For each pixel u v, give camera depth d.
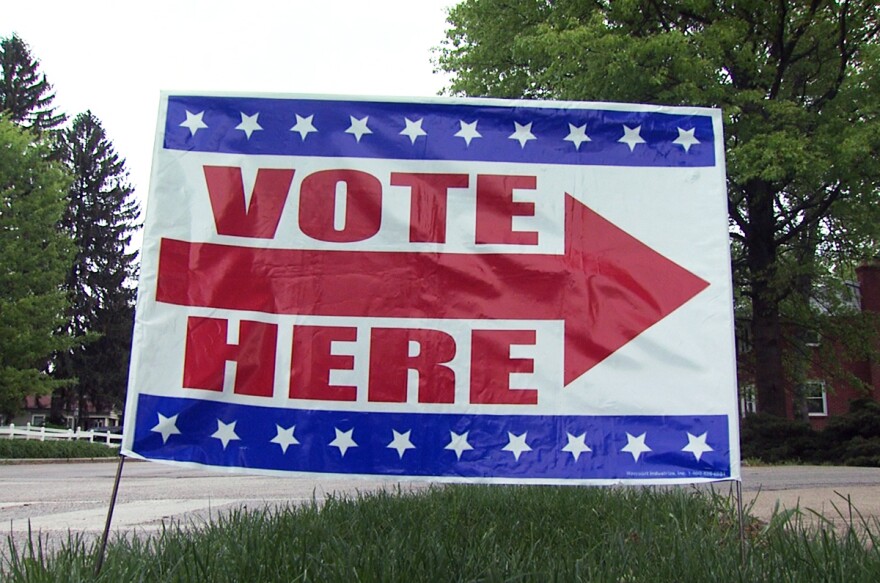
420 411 3.78
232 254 3.83
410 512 4.89
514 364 3.82
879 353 22.91
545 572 3.14
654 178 3.97
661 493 5.54
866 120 16.30
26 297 30.81
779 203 21.00
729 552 3.53
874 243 20.92
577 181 3.96
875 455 16.06
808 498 6.48
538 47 16.17
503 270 3.88
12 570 3.28
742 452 18.02
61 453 25.73
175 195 3.85
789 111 15.86
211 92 3.93
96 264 61.25
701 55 16.34
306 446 3.74
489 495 5.85
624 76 15.56
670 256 3.91
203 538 4.01
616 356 3.83
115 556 3.44
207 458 3.69
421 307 3.85
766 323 20.23
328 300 3.84
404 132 3.95
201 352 3.75
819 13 17.95
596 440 3.77
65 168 38.78
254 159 3.90
